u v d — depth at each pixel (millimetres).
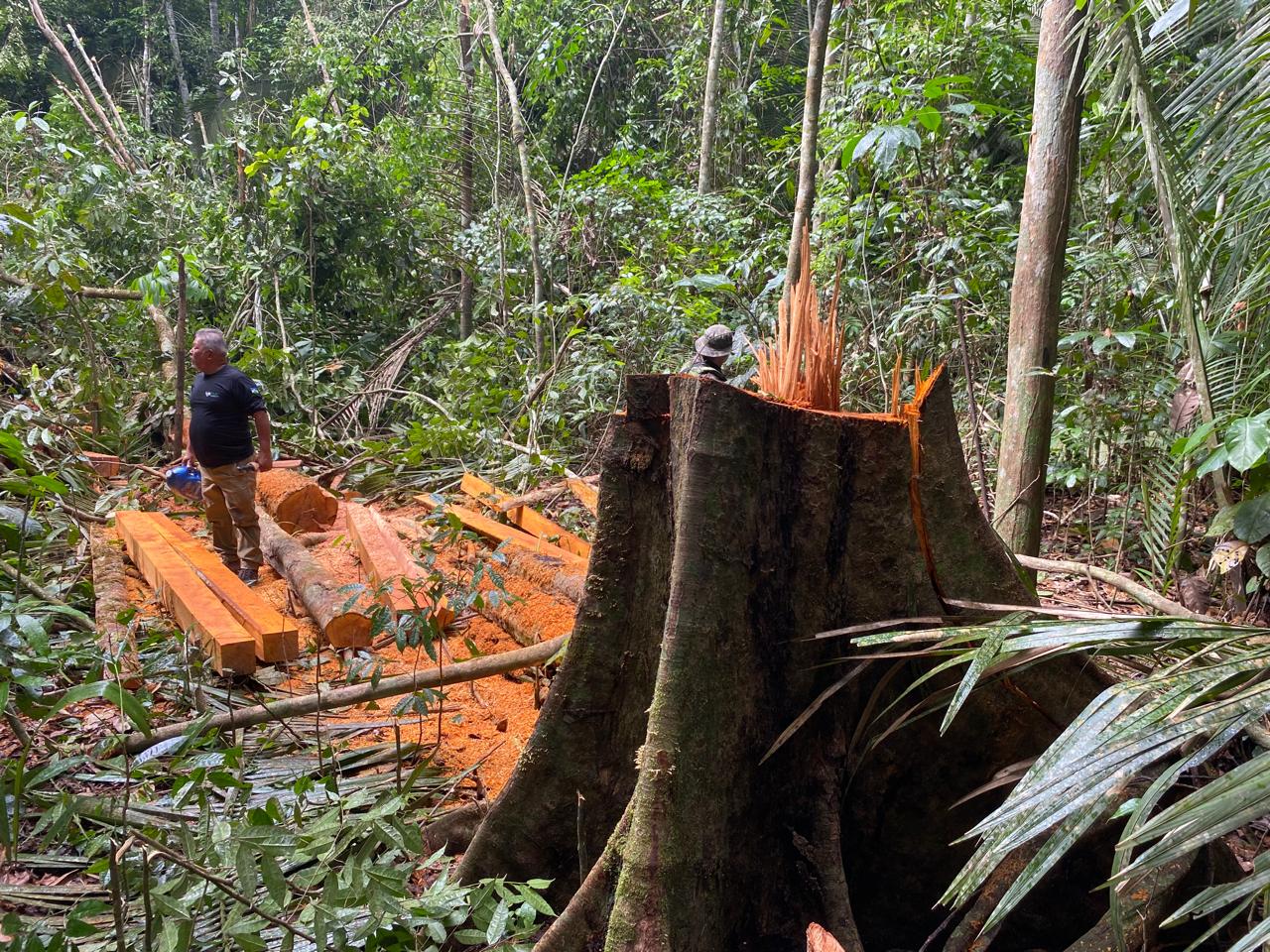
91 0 25031
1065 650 2078
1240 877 2328
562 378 8828
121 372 9852
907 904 2445
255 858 2090
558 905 2516
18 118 11078
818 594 2309
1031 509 4207
